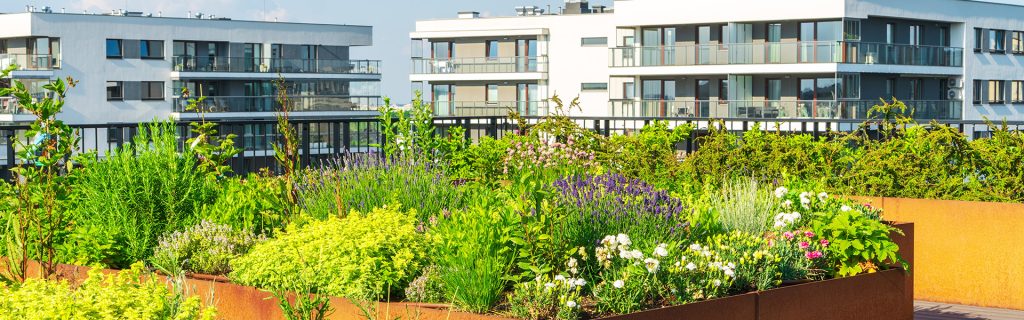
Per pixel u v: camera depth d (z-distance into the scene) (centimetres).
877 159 1156
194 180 892
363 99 6969
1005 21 5266
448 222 744
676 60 4809
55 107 855
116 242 845
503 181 1212
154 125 905
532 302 661
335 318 680
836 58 4412
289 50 6738
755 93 4741
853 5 4459
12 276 802
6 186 845
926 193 1127
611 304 680
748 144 1201
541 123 1273
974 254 1046
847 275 830
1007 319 981
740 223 883
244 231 838
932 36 4991
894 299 852
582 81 5791
